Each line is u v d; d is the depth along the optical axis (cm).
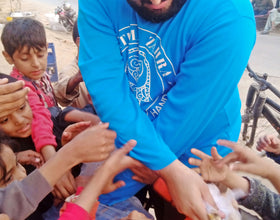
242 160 136
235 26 117
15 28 201
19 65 207
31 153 170
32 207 117
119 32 136
